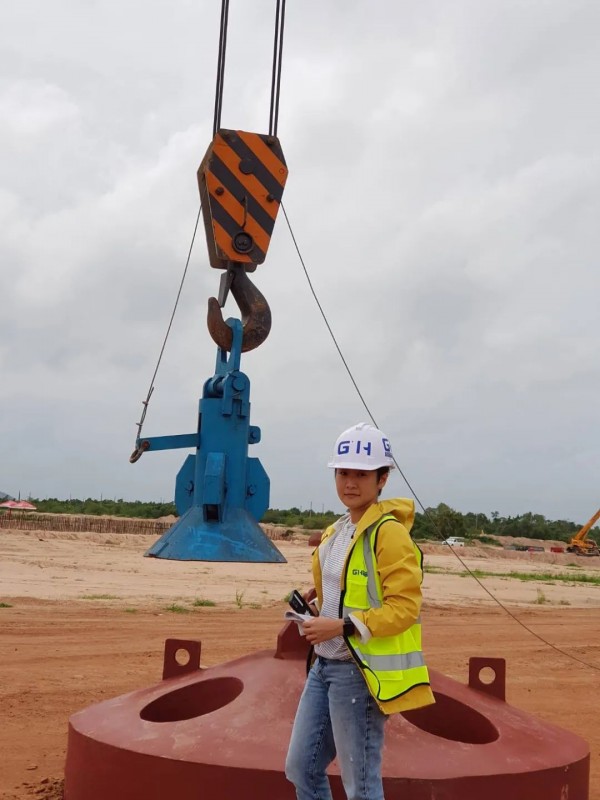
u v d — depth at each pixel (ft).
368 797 10.88
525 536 367.86
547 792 13.73
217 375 16.98
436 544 190.90
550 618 61.52
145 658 34.35
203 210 17.30
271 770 12.78
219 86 17.76
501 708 16.12
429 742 13.91
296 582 79.82
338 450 11.53
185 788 13.04
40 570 75.77
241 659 16.33
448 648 42.57
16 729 22.66
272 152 16.83
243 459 16.28
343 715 10.97
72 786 14.74
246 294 16.70
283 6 18.80
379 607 10.87
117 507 257.75
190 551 15.44
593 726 27.27
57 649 35.58
